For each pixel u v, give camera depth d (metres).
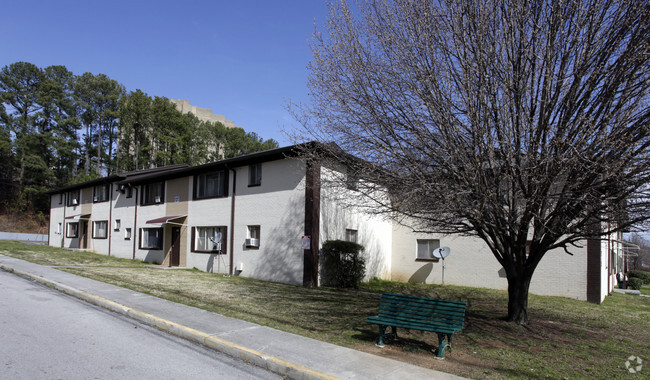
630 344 8.11
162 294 10.96
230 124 114.94
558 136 6.89
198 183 20.27
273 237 16.30
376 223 18.69
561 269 14.86
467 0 7.55
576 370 6.21
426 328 6.45
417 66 7.75
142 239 23.56
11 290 10.62
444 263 17.69
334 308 10.55
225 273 17.97
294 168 15.91
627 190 6.70
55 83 54.97
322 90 9.12
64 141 52.84
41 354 5.77
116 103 58.84
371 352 6.53
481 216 7.20
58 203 35.12
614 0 6.77
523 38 7.25
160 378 5.14
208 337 6.84
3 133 50.47
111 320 8.08
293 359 5.88
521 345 7.51
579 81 6.98
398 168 8.05
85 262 19.45
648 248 49.75
